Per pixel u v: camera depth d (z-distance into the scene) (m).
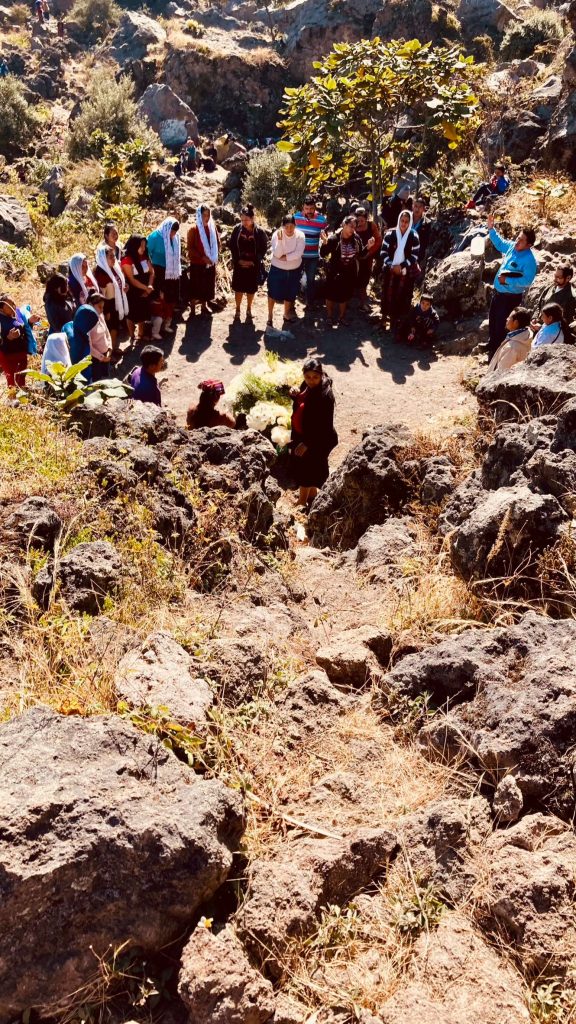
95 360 8.02
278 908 2.50
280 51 38.09
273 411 8.68
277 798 3.01
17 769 2.51
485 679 3.36
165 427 5.98
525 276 8.91
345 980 2.38
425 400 9.81
